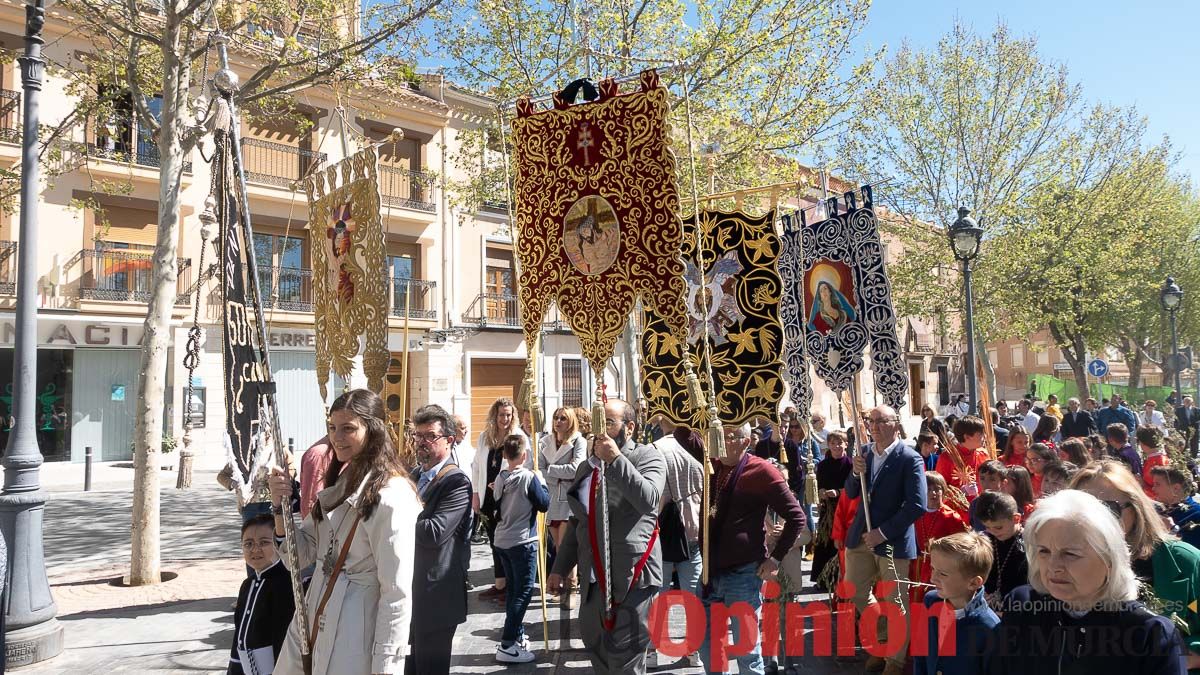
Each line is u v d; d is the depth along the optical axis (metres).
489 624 6.42
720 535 4.55
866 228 5.78
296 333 20.23
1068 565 2.39
